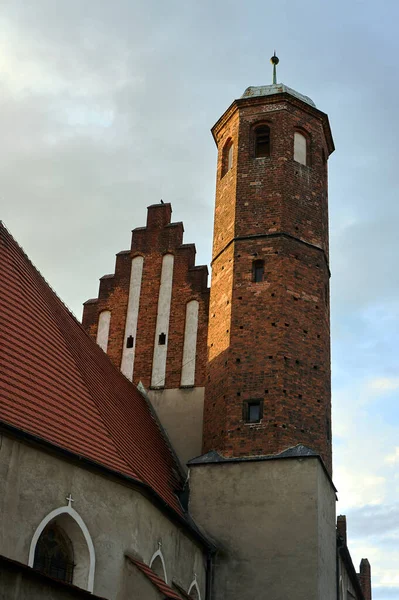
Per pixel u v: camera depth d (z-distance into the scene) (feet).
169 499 95.96
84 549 73.82
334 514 109.40
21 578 57.62
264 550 97.96
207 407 112.57
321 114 130.93
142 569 75.77
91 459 76.13
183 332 125.59
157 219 135.54
